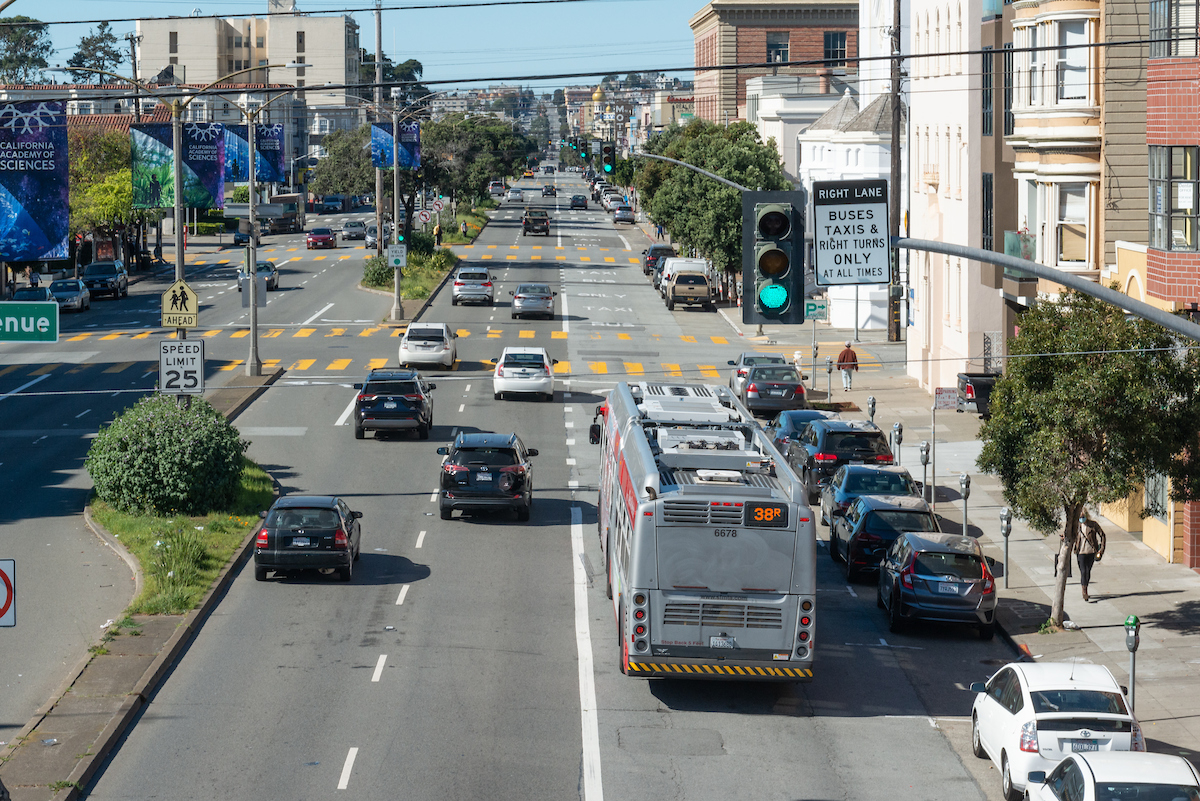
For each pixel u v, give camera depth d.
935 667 21.70
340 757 16.72
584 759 16.97
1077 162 33.94
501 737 17.64
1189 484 22.16
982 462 23.12
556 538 29.17
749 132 90.31
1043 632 23.03
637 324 66.31
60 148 22.89
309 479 34.25
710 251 75.31
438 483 34.12
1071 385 21.34
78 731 17.17
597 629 22.77
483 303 72.06
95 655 20.28
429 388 41.03
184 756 16.67
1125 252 31.38
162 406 30.09
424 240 89.00
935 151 48.91
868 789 16.27
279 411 43.28
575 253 104.69
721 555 18.62
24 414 42.50
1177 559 27.47
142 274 91.19
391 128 77.62
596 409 44.81
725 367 53.50
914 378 51.81
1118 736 15.33
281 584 25.16
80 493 32.09
